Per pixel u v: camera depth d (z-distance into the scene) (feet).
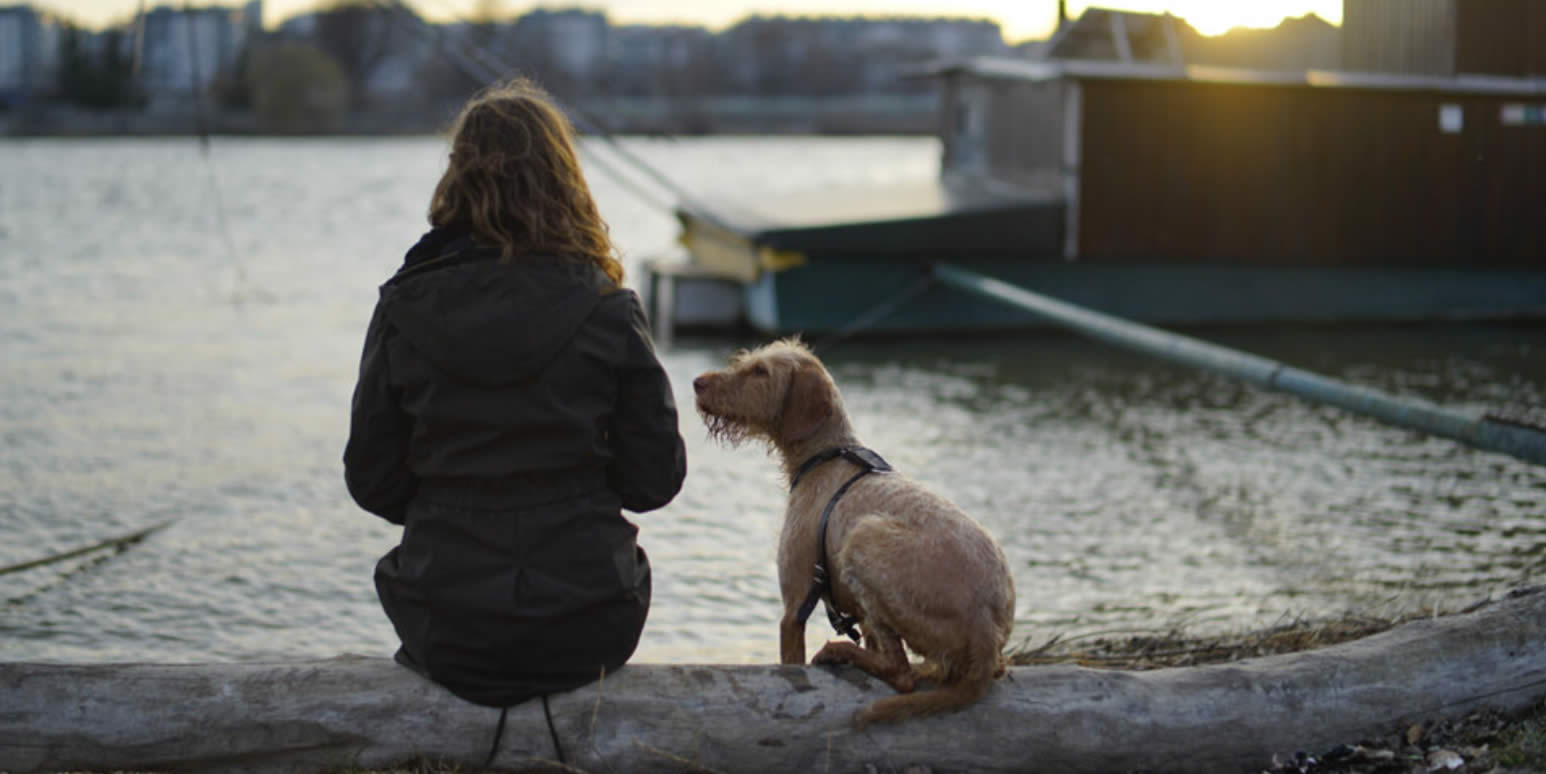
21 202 97.04
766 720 11.19
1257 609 19.29
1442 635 12.57
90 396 35.83
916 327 47.06
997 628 11.22
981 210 45.21
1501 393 35.91
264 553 22.88
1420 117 47.11
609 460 10.63
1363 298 48.73
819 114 279.90
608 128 52.60
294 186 117.39
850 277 45.96
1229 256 47.03
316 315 50.42
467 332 10.02
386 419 10.33
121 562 22.27
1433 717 12.22
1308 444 30.78
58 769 11.10
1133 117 45.62
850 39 383.86
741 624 19.31
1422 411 24.16
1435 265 48.42
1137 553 22.50
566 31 363.76
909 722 11.28
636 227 89.71
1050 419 33.86
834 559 12.01
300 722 11.08
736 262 48.42
